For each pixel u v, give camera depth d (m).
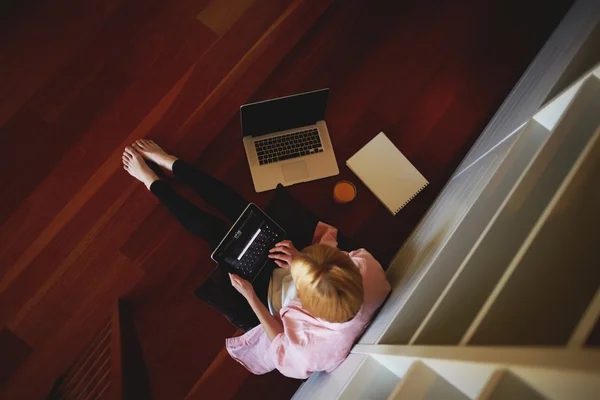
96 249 1.90
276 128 1.91
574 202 0.65
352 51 2.11
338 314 1.24
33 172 1.92
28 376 1.81
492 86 2.14
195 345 1.87
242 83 2.05
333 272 1.19
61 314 1.86
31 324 1.84
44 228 1.89
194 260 1.93
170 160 1.85
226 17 2.08
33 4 2.00
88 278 1.88
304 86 2.07
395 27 2.14
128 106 1.99
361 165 1.98
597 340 0.49
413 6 2.16
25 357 1.82
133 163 1.88
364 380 1.06
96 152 1.96
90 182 1.94
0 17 1.98
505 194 1.02
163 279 1.91
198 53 2.05
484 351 0.60
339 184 1.87
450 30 2.16
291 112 1.79
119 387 1.22
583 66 1.12
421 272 1.24
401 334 1.04
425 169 2.05
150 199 1.95
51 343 1.84
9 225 1.88
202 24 2.06
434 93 2.11
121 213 1.93
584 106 0.83
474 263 0.85
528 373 0.52
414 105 2.10
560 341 0.59
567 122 0.83
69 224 1.90
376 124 2.07
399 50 2.13
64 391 1.71
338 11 2.13
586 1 1.58
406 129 2.08
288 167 1.94
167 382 1.83
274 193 1.95
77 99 1.98
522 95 1.71
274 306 1.70
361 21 2.13
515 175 1.04
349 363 1.31
